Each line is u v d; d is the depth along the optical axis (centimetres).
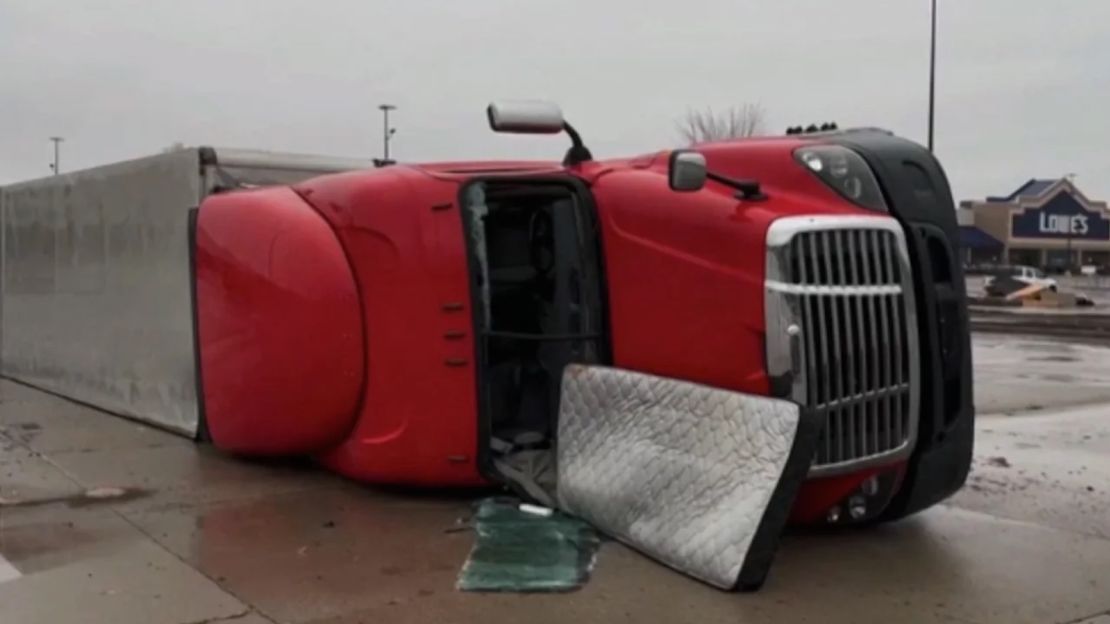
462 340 619
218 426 744
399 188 645
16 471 718
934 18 3058
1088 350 1892
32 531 570
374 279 649
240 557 525
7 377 1253
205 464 744
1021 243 7906
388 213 642
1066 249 8025
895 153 550
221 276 722
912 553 543
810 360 498
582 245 601
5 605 454
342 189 682
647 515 528
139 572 500
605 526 553
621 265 584
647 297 567
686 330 543
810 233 500
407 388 631
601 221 599
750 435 491
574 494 576
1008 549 554
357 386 659
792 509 521
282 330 673
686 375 545
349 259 666
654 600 464
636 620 441
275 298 676
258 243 693
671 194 563
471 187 626
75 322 1041
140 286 899
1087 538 577
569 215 634
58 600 461
